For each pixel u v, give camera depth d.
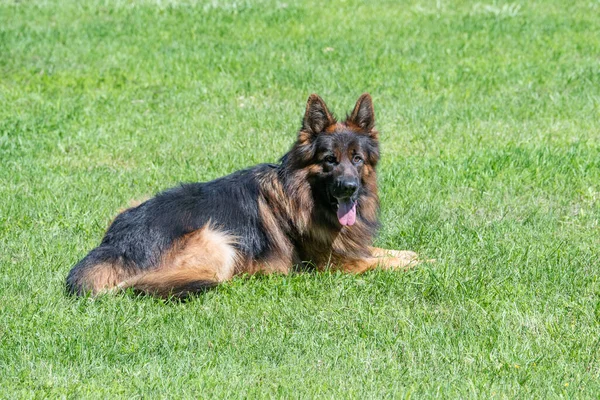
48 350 7.72
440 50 21.00
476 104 17.05
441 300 8.95
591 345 7.88
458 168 13.21
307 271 9.88
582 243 10.59
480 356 7.64
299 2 26.06
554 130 15.55
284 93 18.02
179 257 9.14
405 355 7.71
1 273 9.68
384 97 17.61
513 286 9.18
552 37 22.17
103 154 14.56
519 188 12.59
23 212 11.82
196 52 20.95
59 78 18.95
